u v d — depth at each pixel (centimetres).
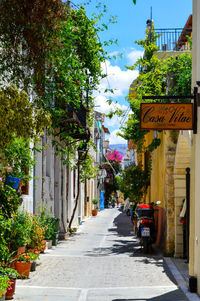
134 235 2072
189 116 810
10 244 923
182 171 1286
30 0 618
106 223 3014
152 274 1003
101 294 795
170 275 989
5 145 716
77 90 1366
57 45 698
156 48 1842
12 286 744
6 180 859
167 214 1309
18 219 956
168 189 1311
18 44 657
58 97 1261
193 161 839
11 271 752
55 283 892
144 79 1579
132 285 880
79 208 2981
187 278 934
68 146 1936
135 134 1711
